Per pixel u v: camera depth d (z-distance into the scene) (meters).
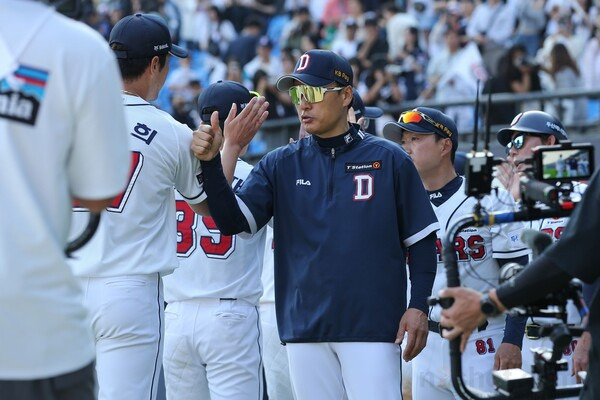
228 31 50.28
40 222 9.82
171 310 17.19
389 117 39.94
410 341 14.64
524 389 11.85
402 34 44.94
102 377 14.96
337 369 15.06
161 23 15.59
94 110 10.07
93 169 10.17
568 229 10.82
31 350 9.92
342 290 14.66
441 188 17.19
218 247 16.77
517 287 11.05
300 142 15.51
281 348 19.39
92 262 14.74
